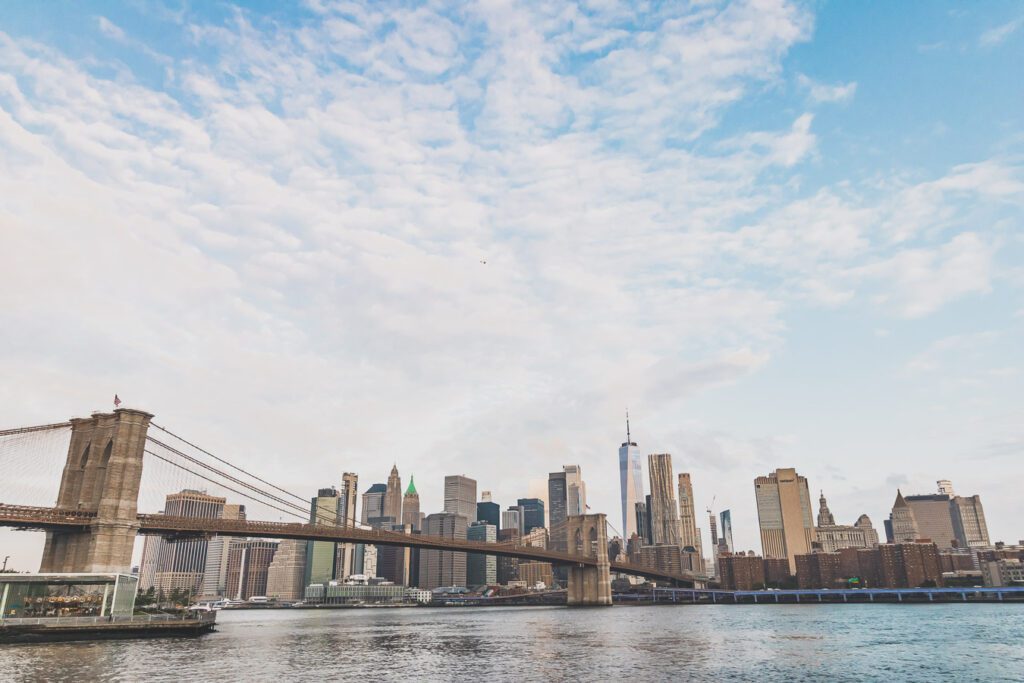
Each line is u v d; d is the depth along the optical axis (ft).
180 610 410.72
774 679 231.30
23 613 303.48
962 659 285.84
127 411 358.23
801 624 520.01
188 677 211.41
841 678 235.20
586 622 571.69
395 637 401.90
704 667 257.96
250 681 210.79
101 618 310.24
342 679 223.30
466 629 486.38
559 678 229.86
